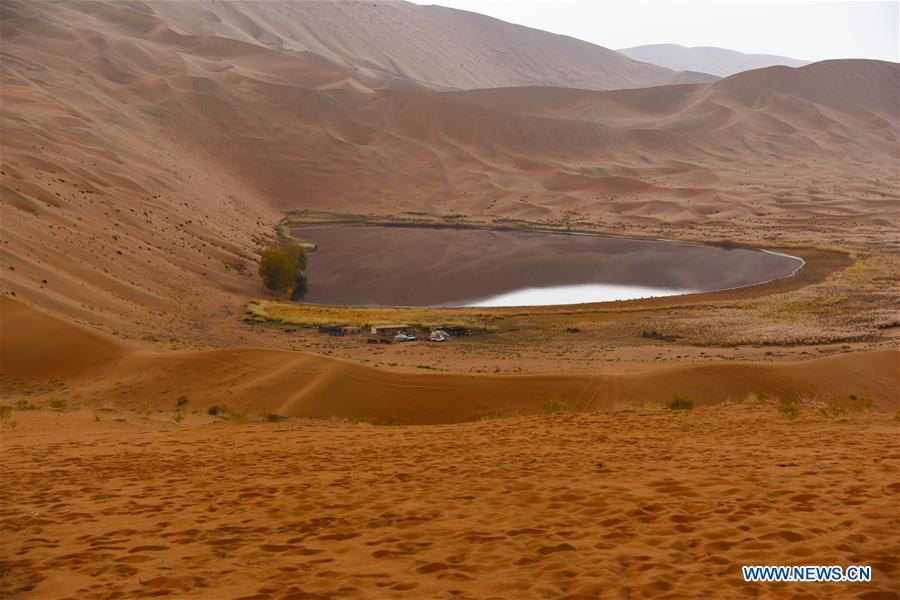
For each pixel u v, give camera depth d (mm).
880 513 6223
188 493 8953
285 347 55562
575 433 13367
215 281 78875
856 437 10727
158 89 188000
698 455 9766
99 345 37594
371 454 11828
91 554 6363
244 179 170625
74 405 30500
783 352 55062
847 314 70562
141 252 73875
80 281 56688
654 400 31438
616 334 63906
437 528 6742
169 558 6180
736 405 17672
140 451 13234
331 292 85688
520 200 165750
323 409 30438
